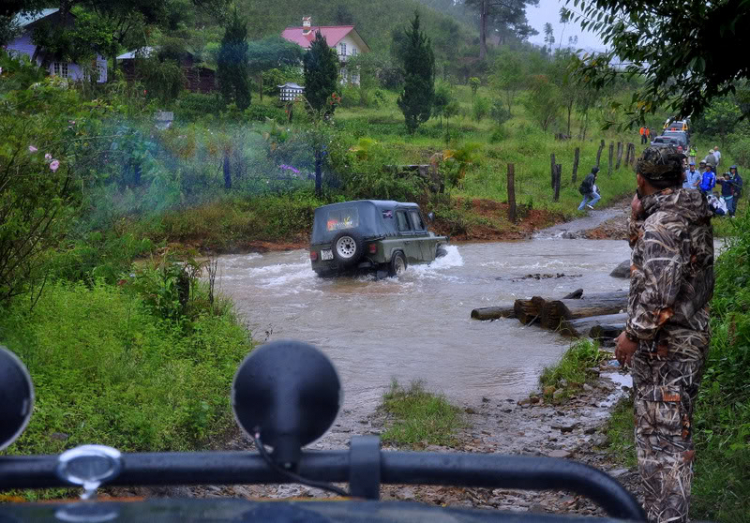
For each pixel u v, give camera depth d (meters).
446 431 6.61
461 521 1.30
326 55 54.06
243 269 17.23
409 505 1.36
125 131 17.16
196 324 8.07
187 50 56.97
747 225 8.59
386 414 7.27
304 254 19.62
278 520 1.26
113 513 1.27
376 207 16.03
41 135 7.30
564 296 13.89
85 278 8.87
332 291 14.68
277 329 11.35
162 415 5.59
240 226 20.28
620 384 8.11
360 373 8.95
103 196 12.12
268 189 22.53
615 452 5.91
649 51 5.81
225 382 6.86
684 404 3.80
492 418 7.14
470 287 15.13
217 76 55.44
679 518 3.75
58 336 6.52
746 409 5.43
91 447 1.44
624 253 20.48
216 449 5.94
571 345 9.28
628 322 3.83
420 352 10.00
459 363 9.43
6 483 1.39
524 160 38.75
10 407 1.41
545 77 49.84
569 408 7.37
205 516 1.27
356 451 1.51
